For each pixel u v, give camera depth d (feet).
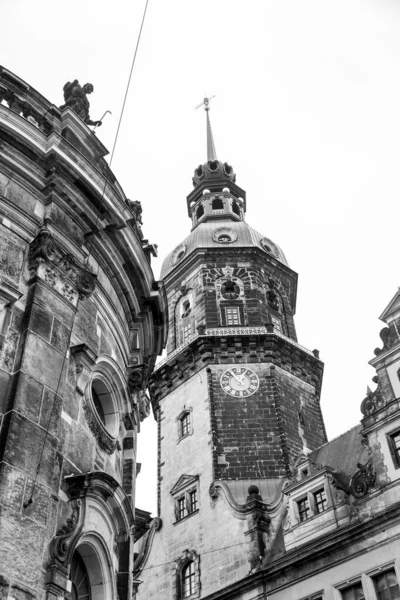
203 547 127.54
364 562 96.32
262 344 156.76
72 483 51.78
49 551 46.65
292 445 141.08
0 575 41.65
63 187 64.08
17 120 62.23
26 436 48.47
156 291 77.15
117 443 62.95
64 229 63.62
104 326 66.33
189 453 144.15
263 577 109.91
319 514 108.88
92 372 60.64
